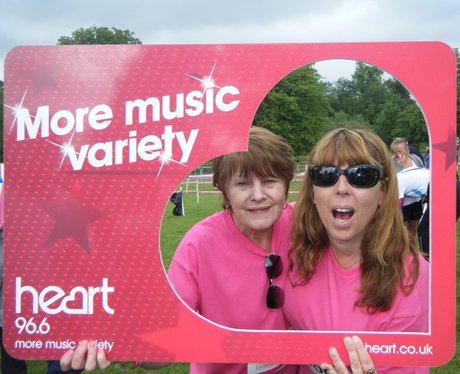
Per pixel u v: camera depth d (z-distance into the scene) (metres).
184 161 1.30
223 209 1.60
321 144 1.41
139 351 1.33
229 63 1.28
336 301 1.42
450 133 1.26
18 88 1.31
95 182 1.31
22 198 1.33
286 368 1.61
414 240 1.43
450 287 1.27
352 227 1.36
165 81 1.29
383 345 1.29
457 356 3.28
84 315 1.33
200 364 1.60
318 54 1.27
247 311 1.48
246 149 1.29
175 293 1.33
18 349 1.34
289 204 1.71
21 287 1.34
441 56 1.26
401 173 3.44
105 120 1.31
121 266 1.32
